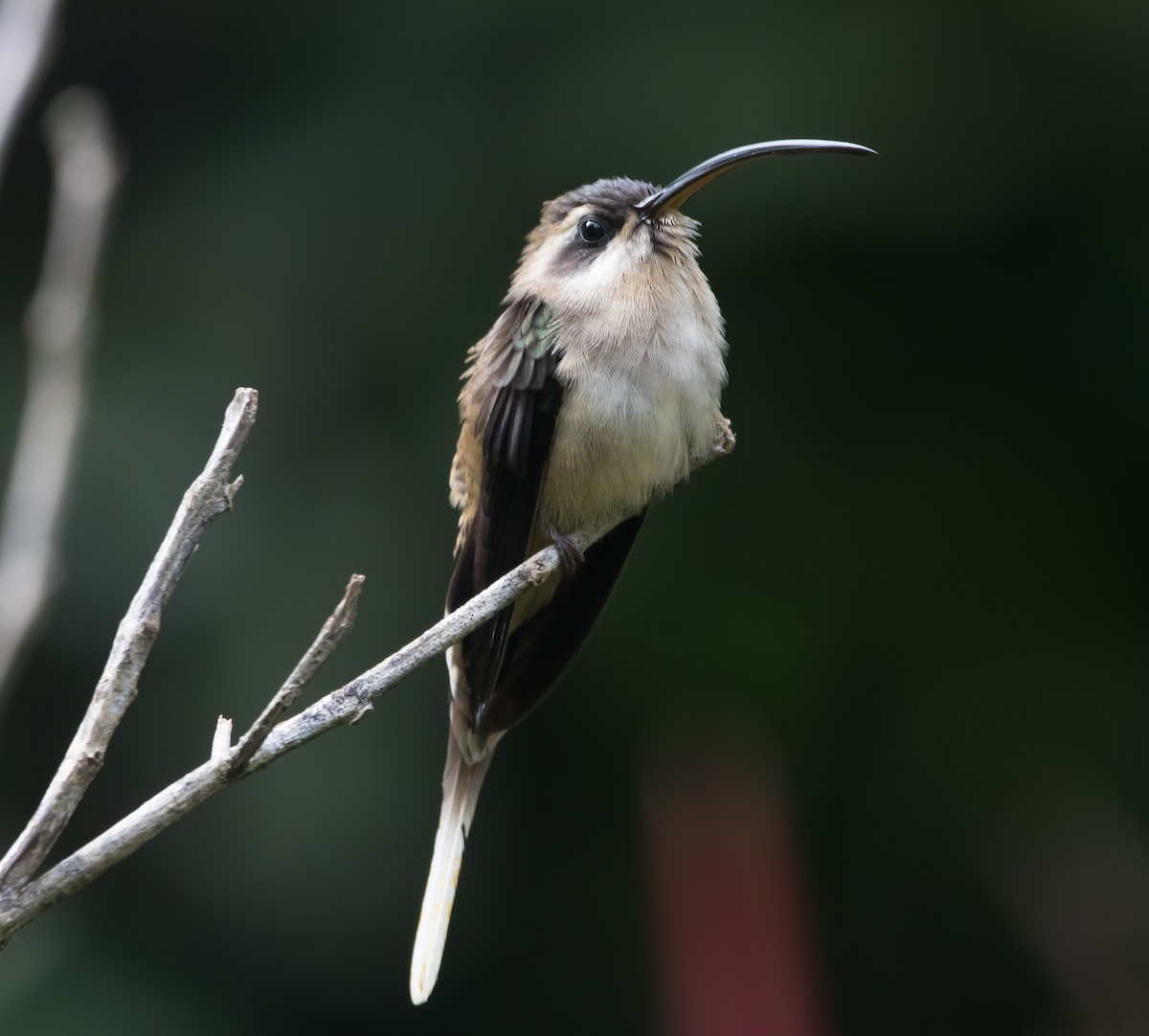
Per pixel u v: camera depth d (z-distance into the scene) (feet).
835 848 38.42
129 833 12.30
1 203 41.16
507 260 37.50
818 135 36.01
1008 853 37.22
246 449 36.55
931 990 38.78
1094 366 38.96
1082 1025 34.86
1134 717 38.14
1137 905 35.91
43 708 35.45
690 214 36.58
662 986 17.60
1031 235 37.83
